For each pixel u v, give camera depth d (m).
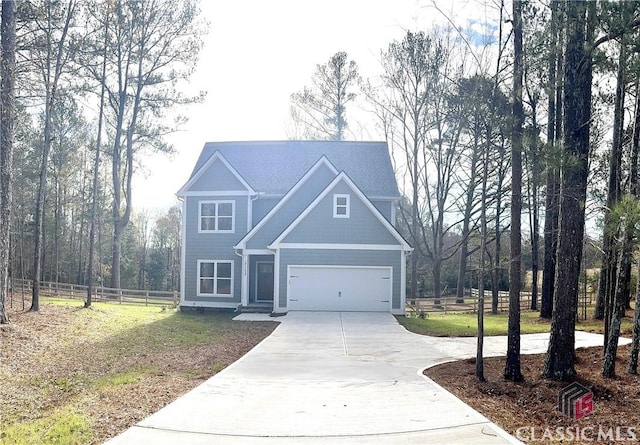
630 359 11.77
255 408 8.56
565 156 9.88
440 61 32.09
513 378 11.00
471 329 20.52
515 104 10.78
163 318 22.89
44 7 19.92
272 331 19.19
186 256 27.78
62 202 47.88
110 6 25.89
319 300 24.84
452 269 46.22
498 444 6.82
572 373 10.89
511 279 11.20
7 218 16.25
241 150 31.06
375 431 7.36
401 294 24.75
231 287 27.33
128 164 34.78
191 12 32.72
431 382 10.77
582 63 10.52
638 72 10.13
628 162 18.38
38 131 42.41
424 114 34.91
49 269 46.94
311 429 7.44
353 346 15.84
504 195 17.69
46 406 10.34
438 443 6.87
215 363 13.36
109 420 7.96
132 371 12.59
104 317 20.70
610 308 13.34
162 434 7.18
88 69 30.08
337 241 24.89
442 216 35.97
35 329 16.27
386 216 28.53
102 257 49.34
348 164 29.83
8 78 16.55
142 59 33.03
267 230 26.55
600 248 14.73
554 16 10.02
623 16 9.24
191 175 29.69
